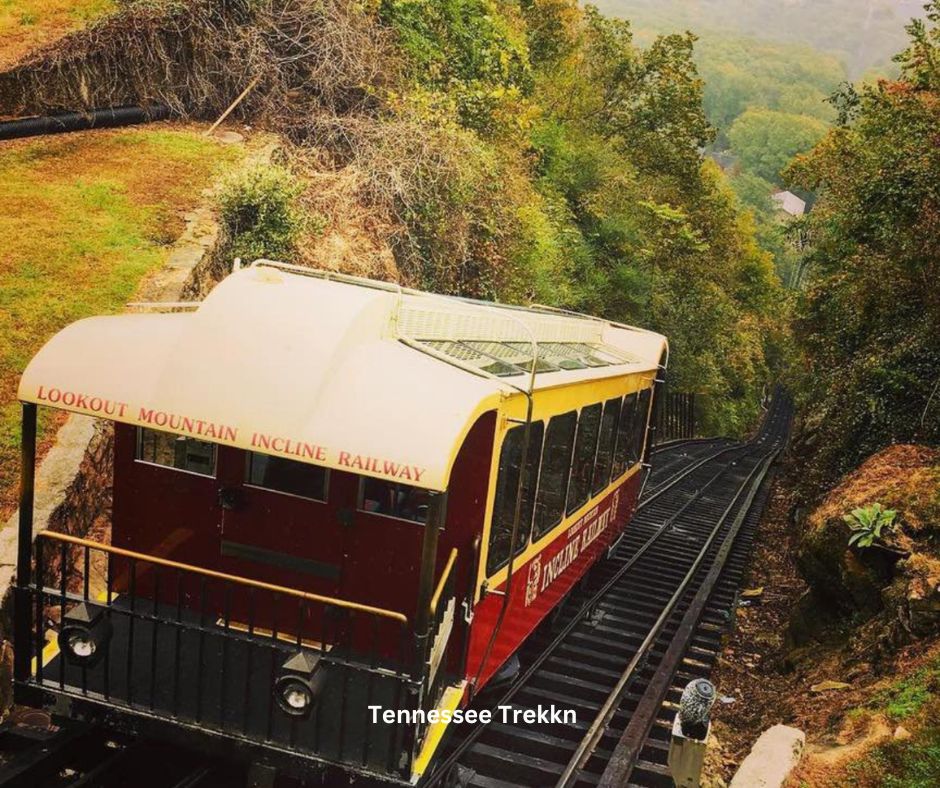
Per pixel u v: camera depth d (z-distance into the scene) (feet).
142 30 54.85
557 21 116.78
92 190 44.68
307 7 58.44
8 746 19.62
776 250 313.12
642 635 35.58
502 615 20.89
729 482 91.15
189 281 38.75
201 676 17.78
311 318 18.25
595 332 36.52
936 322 42.22
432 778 19.57
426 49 64.85
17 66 50.57
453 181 57.16
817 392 74.28
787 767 20.71
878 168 49.37
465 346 22.59
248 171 46.34
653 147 127.03
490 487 19.94
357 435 16.85
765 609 42.11
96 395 17.90
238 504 20.27
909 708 21.90
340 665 17.22
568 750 23.86
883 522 29.50
